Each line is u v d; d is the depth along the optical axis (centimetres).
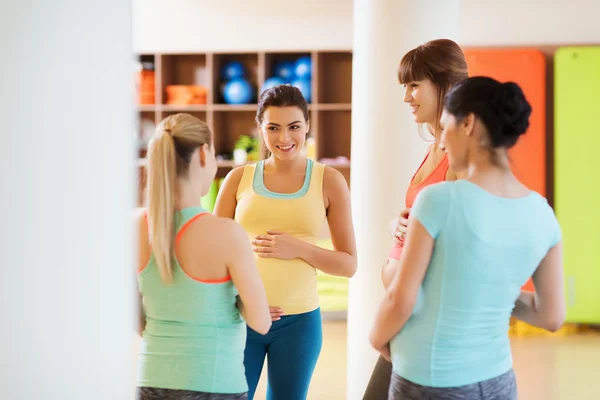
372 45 411
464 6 789
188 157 224
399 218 255
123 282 182
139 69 870
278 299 295
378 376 279
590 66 745
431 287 198
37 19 158
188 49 863
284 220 301
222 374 222
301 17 852
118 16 178
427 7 403
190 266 220
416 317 201
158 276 222
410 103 266
